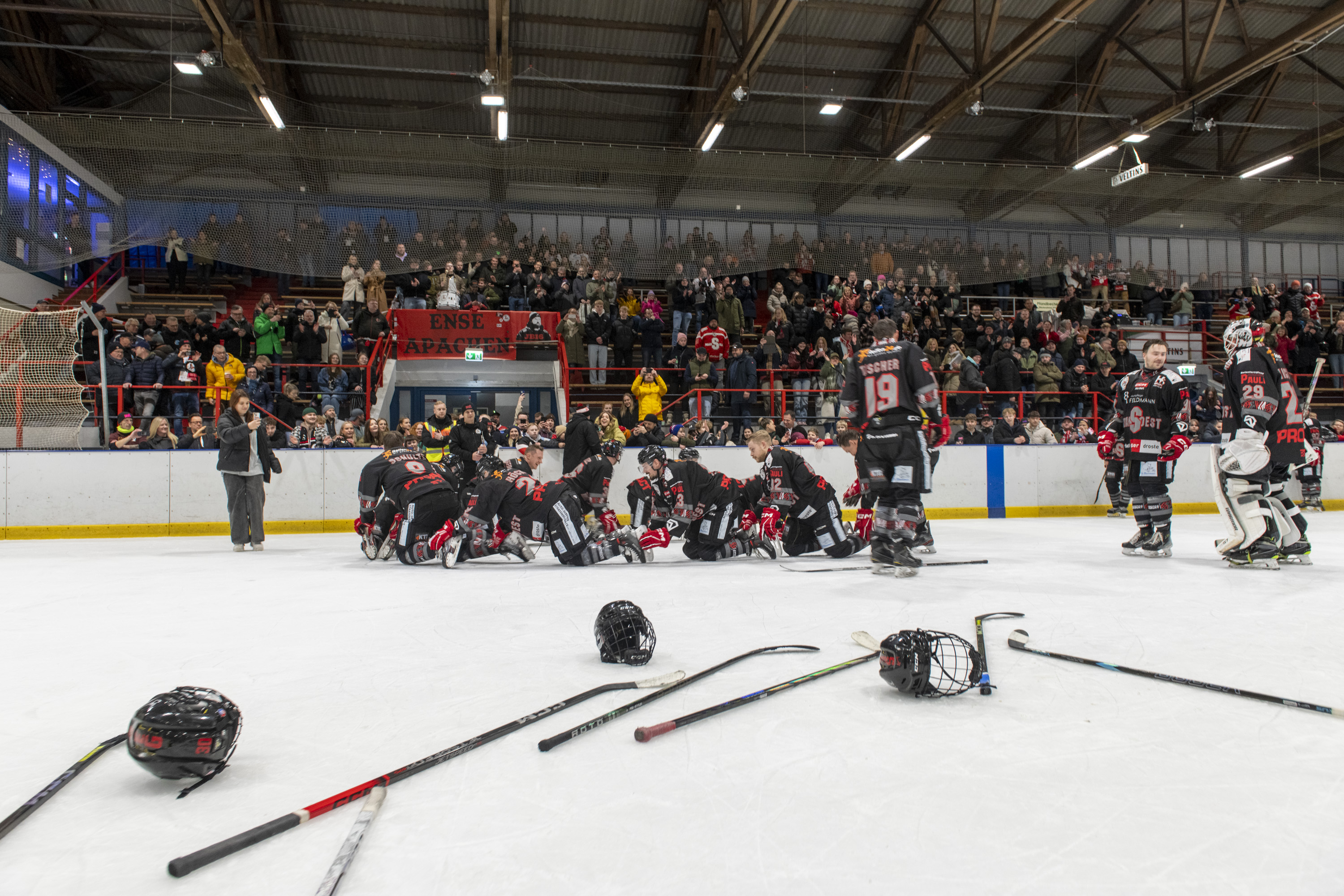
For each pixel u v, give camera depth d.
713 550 6.46
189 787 1.82
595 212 18.89
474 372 16.69
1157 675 2.61
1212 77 15.82
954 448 12.38
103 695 2.60
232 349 14.09
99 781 1.89
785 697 2.45
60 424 11.61
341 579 5.45
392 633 3.50
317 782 1.85
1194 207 19.94
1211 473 5.65
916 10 17.22
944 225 19.16
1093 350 16.38
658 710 2.34
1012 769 1.87
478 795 1.75
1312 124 20.77
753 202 18.88
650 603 4.14
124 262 18.08
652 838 1.54
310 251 16.16
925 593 4.40
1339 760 1.93
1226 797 1.72
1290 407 5.44
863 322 17.09
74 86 17.08
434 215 17.92
